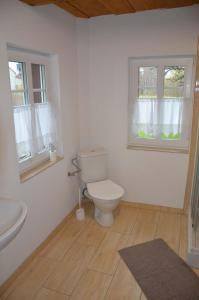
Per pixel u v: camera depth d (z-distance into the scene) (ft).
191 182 9.39
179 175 9.87
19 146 7.11
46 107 8.25
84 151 10.10
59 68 8.38
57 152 9.14
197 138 8.10
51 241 8.43
